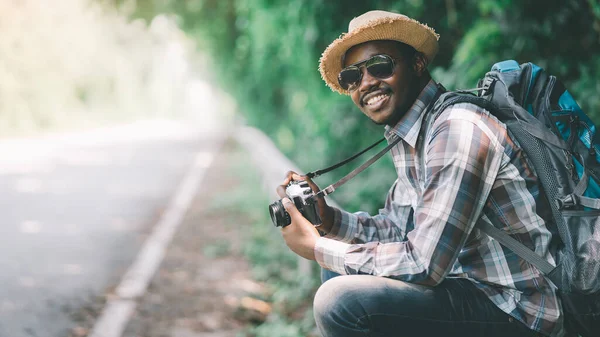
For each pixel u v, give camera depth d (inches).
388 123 94.1
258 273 213.6
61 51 1459.2
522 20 166.9
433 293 84.0
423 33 89.9
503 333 84.5
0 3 1202.0
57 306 176.9
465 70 183.5
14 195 411.5
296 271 211.8
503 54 174.9
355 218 105.2
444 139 81.5
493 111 83.9
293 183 102.4
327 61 97.6
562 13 163.3
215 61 925.8
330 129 384.8
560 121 80.4
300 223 90.7
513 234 82.7
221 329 161.6
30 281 202.7
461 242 80.3
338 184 95.1
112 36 1733.5
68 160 685.9
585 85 160.9
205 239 273.3
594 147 79.8
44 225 305.9
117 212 347.3
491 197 82.7
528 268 82.8
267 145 492.7
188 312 173.9
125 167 622.8
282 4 401.4
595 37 164.1
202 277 211.3
